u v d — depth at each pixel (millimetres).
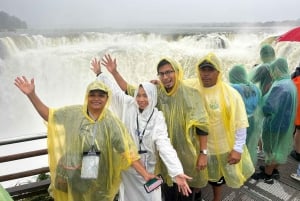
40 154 2955
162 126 2340
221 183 2922
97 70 2746
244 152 2992
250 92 3191
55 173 2203
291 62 12289
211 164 2766
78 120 2096
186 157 2523
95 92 2035
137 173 2402
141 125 2320
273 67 3455
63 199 2303
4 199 1441
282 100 3291
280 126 3379
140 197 2455
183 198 2898
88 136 2076
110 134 2105
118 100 2451
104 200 2260
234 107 2625
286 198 3326
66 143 2115
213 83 2588
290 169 3924
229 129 2674
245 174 3008
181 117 2428
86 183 2162
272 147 3465
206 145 2518
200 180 2711
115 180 2268
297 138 4051
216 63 2521
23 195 3131
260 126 3463
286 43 12961
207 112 2645
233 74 3246
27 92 2184
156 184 2307
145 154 2340
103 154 2123
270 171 3574
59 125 2145
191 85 2713
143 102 2285
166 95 2449
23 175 2965
